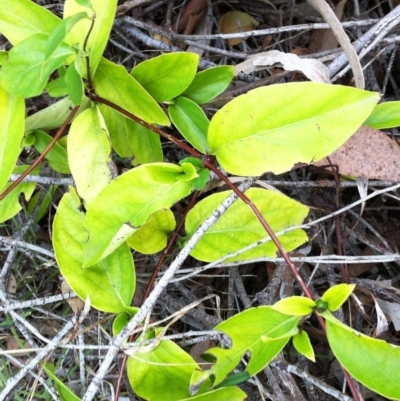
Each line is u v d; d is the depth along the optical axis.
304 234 0.28
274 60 0.28
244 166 0.24
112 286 0.26
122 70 0.26
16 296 0.34
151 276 0.30
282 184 0.31
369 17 0.38
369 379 0.23
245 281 0.35
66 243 0.26
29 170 0.27
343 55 0.30
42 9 0.26
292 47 0.38
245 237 0.28
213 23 0.38
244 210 0.28
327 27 0.32
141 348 0.25
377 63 0.36
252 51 0.37
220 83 0.29
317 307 0.23
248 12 0.38
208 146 0.27
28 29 0.26
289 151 0.24
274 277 0.31
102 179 0.26
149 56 0.35
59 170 0.30
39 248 0.31
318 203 0.33
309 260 0.28
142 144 0.29
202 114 0.28
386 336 0.33
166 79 0.27
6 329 0.35
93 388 0.24
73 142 0.26
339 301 0.23
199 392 0.26
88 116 0.26
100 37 0.25
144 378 0.26
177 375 0.26
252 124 0.24
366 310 0.34
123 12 0.33
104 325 0.32
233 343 0.24
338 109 0.23
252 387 0.32
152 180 0.24
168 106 0.29
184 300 0.33
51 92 0.27
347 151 0.29
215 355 0.24
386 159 0.29
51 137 0.29
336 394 0.27
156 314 0.33
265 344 0.24
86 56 0.25
